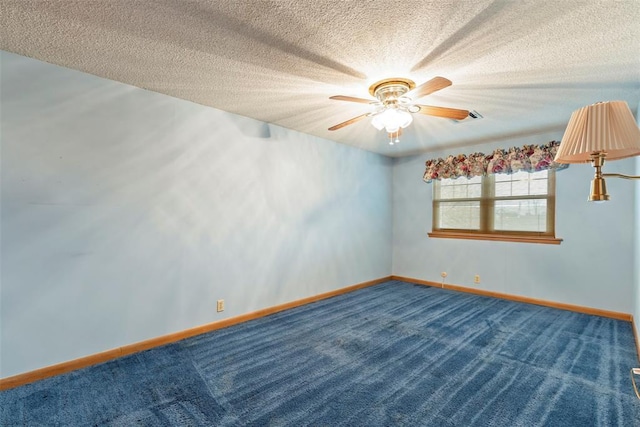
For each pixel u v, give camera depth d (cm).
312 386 209
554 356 251
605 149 103
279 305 363
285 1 149
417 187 505
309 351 260
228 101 283
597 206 352
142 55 204
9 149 204
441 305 386
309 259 398
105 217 242
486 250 433
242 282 328
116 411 182
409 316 345
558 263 377
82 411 182
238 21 166
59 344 222
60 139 222
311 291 402
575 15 156
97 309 239
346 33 176
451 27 169
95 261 238
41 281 215
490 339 284
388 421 176
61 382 211
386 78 230
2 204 202
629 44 182
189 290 288
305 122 346
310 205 398
